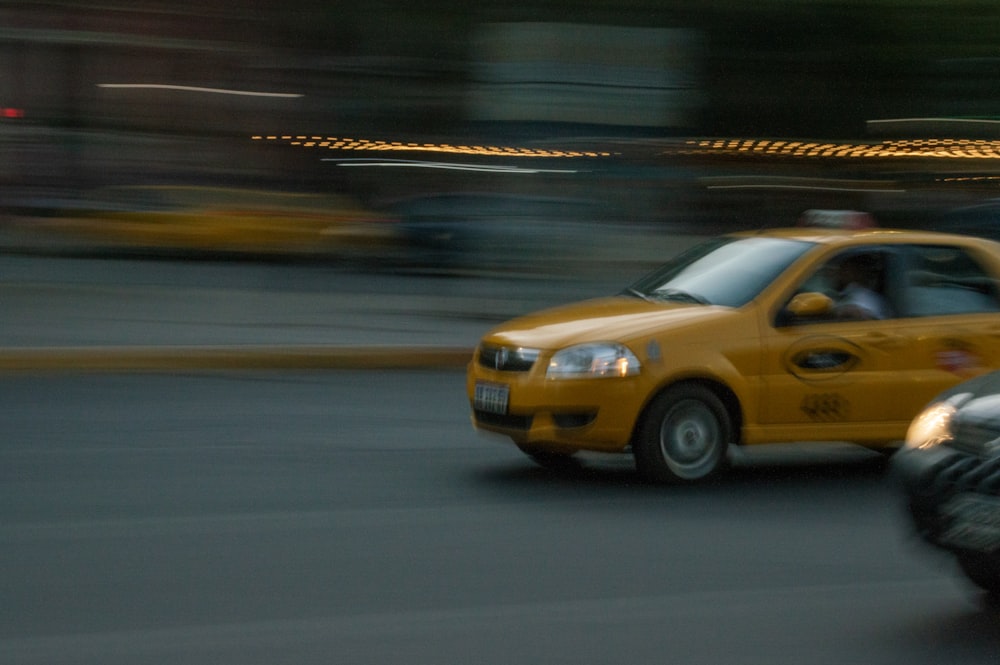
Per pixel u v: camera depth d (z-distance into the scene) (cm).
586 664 604
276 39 3928
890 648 634
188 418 1256
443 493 961
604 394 967
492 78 3822
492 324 1981
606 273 2519
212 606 677
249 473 1021
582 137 3791
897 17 4338
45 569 739
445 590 715
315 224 3089
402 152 3894
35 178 3453
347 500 933
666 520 890
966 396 673
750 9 4106
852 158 4416
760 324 1011
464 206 2888
